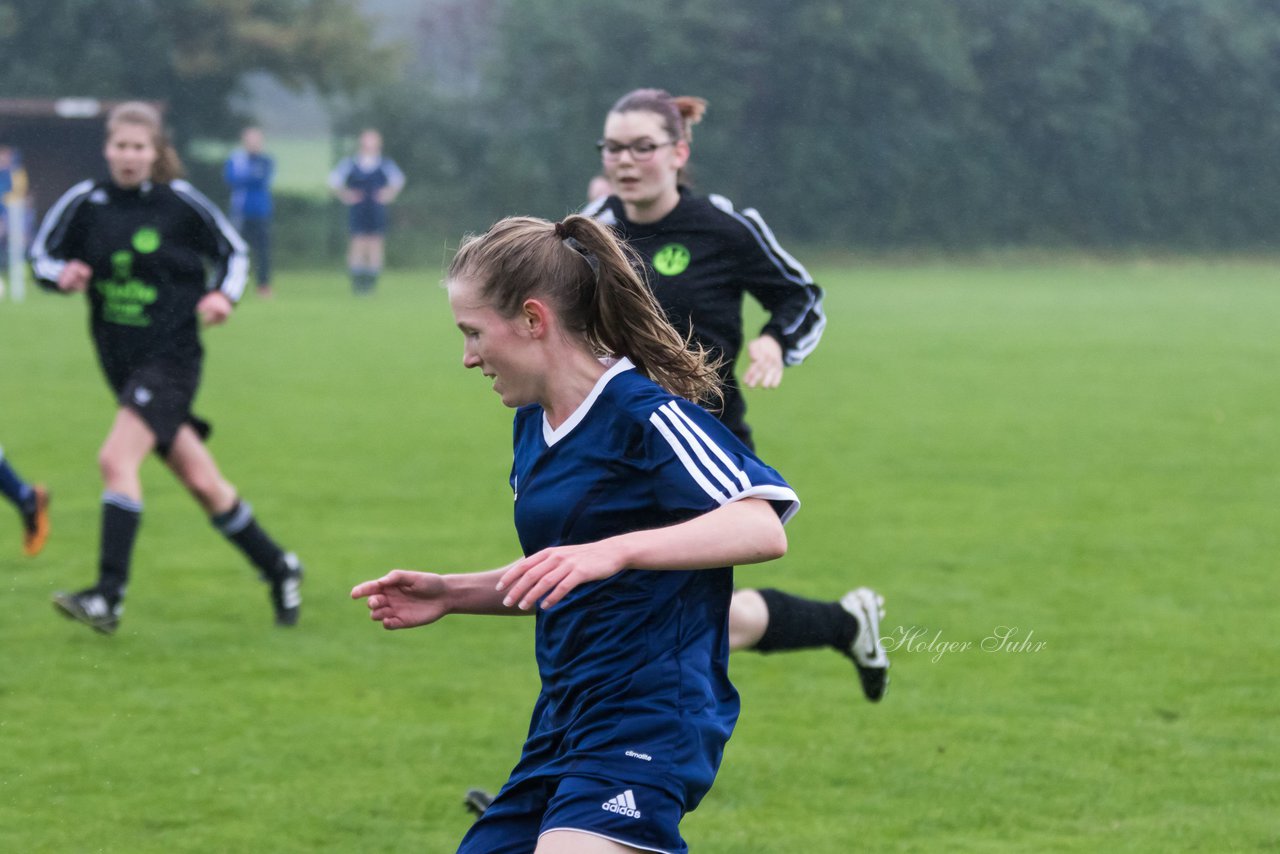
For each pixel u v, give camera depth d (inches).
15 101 4726.9
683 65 5472.4
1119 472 1486.2
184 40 5246.1
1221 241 5989.2
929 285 4559.5
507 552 1122.0
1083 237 5895.7
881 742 727.1
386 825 617.9
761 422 1815.9
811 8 5497.1
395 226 5255.9
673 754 398.9
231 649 879.1
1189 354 2620.6
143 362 898.1
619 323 417.4
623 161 699.4
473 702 786.2
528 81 5502.0
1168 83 5915.4
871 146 5634.8
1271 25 5979.3
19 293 3523.6
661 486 403.2
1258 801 650.2
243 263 928.3
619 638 406.3
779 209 5615.2
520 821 414.6
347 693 798.5
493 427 1756.9
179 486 1421.0
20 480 976.3
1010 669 845.2
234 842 598.2
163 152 911.7
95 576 1051.9
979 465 1521.9
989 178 5792.3
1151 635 911.7
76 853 584.1
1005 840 608.1
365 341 2699.3
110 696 784.9
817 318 724.7
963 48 5728.3
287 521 1229.7
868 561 1101.1
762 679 839.1
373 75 5438.0
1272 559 1118.4
